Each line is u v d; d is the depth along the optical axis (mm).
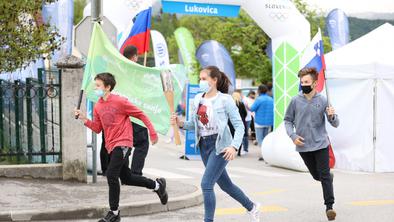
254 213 7586
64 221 8164
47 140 10633
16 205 8445
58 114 10500
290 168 15312
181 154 19922
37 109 10719
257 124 18750
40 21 11586
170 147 22141
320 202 9859
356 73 15352
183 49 31344
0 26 10383
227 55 24203
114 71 9281
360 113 15414
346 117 15672
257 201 10047
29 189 9531
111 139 7676
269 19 16500
